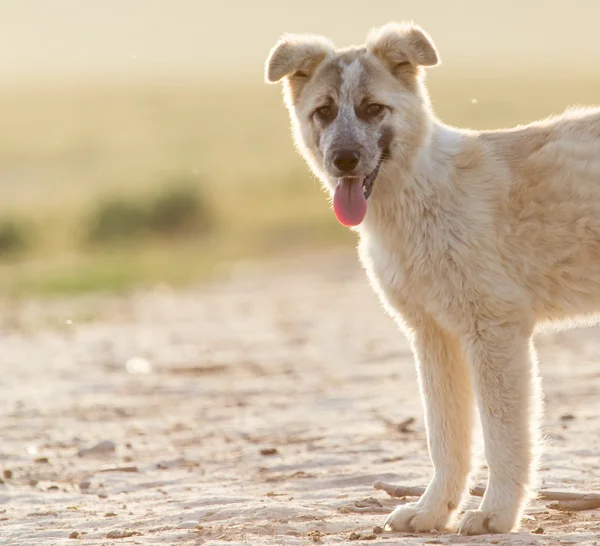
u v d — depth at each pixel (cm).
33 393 1703
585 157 926
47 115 12625
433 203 934
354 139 956
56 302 2995
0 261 4269
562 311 942
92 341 2262
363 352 1983
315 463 1173
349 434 1315
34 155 9000
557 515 930
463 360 952
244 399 1602
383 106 976
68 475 1185
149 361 1980
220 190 6047
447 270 921
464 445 944
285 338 2206
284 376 1778
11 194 6662
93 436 1390
